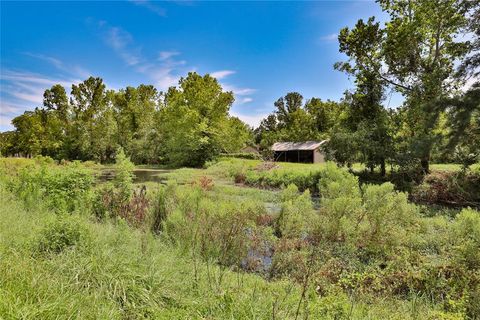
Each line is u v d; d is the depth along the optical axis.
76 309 2.88
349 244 6.45
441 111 12.23
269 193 15.50
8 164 20.53
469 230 5.60
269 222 8.25
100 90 51.53
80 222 4.83
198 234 6.16
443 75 16.62
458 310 4.10
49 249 4.22
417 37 18.58
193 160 39.22
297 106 77.75
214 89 42.75
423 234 6.95
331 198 7.83
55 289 3.12
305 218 7.50
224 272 4.77
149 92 52.09
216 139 39.88
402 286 5.05
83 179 9.19
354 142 19.17
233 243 6.12
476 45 13.05
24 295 2.89
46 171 9.55
